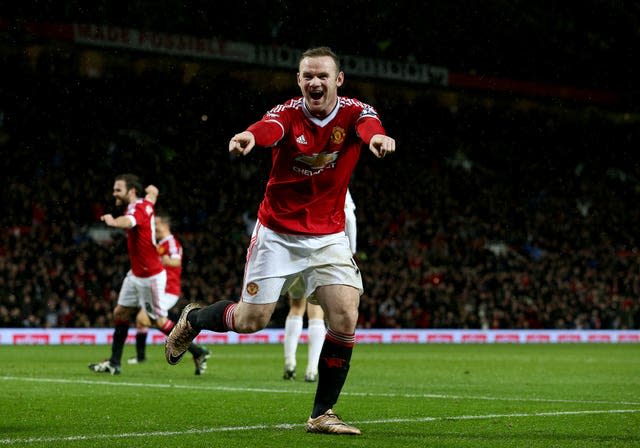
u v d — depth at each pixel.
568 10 50.28
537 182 56.38
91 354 24.80
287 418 9.20
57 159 43.53
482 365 21.50
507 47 50.12
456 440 7.53
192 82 46.09
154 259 16.20
